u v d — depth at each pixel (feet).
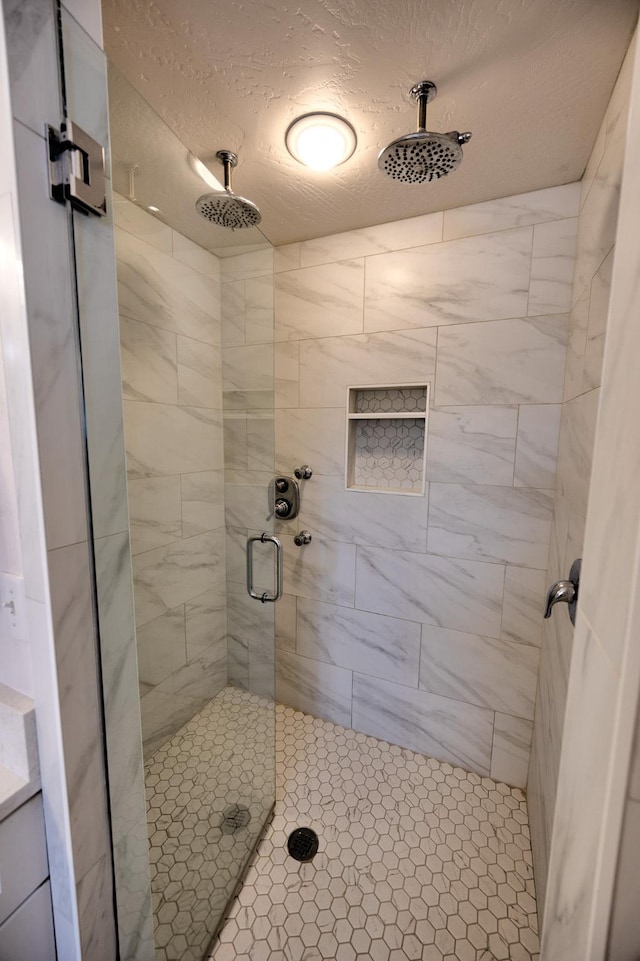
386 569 5.34
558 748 3.26
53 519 1.93
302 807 4.60
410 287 4.86
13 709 2.13
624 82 2.64
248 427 5.49
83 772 2.19
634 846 1.09
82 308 2.04
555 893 1.51
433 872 3.91
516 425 4.51
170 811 3.99
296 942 3.36
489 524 4.75
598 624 1.30
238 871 3.86
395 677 5.45
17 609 2.14
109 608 2.30
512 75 2.82
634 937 1.13
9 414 1.91
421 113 2.95
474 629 4.94
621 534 1.16
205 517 5.42
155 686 4.59
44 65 1.76
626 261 1.22
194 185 3.77
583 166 3.80
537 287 4.29
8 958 2.06
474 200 4.41
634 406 1.12
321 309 5.35
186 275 4.85
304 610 5.93
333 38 2.59
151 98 3.05
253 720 5.18
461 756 5.15
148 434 4.55
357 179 4.05
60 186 1.86
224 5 2.38
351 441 5.57
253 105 3.13
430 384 4.86
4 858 2.03
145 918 2.77
